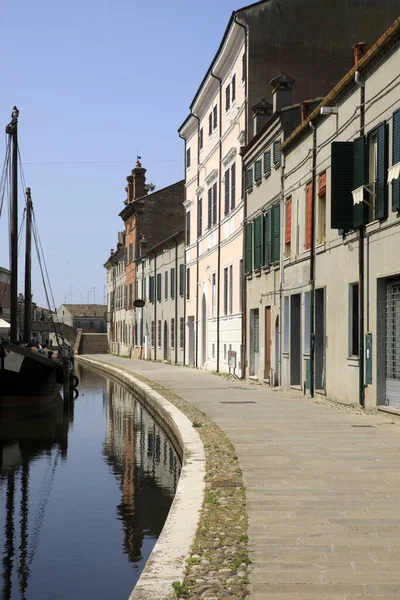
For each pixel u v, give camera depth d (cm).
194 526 722
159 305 5944
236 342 3475
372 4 3312
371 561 612
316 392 2214
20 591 756
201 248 4434
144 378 3475
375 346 1720
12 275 2873
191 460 1099
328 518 752
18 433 2022
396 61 1606
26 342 3086
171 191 6881
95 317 16600
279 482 932
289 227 2586
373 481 935
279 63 3275
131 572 814
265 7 3272
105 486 1281
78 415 2473
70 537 956
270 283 2839
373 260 1738
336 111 1986
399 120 1572
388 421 1577
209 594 538
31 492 1237
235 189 3512
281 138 2653
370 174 1778
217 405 2012
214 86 4016
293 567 597
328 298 2097
